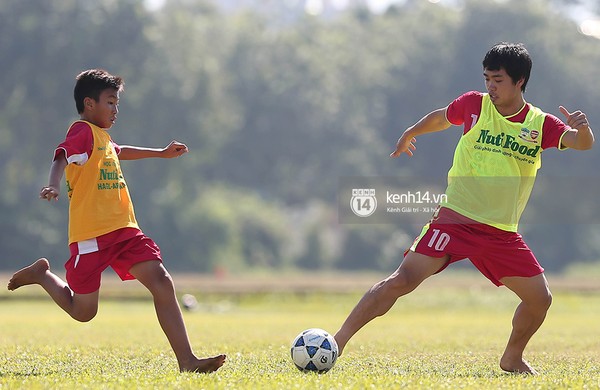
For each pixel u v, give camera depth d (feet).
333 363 92.58
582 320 254.88
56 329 163.94
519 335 97.14
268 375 86.28
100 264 91.20
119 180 93.25
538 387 81.00
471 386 80.79
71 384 79.25
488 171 93.81
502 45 93.35
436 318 264.52
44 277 93.61
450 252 93.40
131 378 83.15
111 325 182.19
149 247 92.07
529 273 94.27
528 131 93.40
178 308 91.45
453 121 98.07
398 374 90.12
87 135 91.45
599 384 84.02
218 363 90.33
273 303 382.01
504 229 93.76
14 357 103.45
